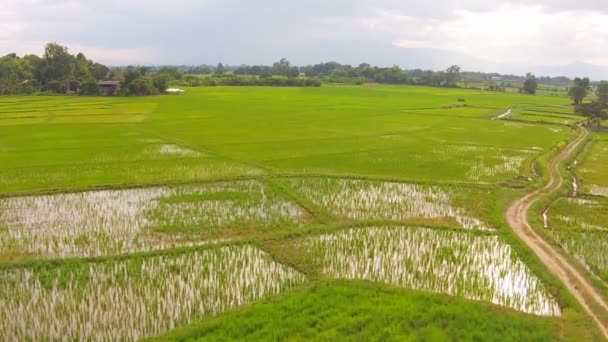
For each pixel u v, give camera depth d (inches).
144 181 1332.4
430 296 700.0
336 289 714.8
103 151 1768.0
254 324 618.2
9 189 1240.8
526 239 969.5
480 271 821.2
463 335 606.9
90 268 790.5
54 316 644.1
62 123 2495.1
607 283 796.6
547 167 1640.0
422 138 2223.2
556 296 733.3
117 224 1015.6
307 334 603.2
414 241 947.3
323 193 1266.0
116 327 619.8
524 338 601.3
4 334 601.3
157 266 805.2
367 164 1647.4
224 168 1528.1
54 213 1074.1
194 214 1085.1
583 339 602.9
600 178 1581.0
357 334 602.9
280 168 1550.2
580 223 1112.8
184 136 2132.1
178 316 649.6
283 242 924.0
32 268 786.8
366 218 1083.9
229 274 784.3
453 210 1158.3
